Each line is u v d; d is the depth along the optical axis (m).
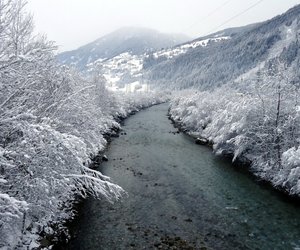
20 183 9.31
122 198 18.41
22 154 8.73
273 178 20.75
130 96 86.56
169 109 77.81
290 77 22.41
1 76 8.60
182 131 43.50
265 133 23.00
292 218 15.82
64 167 10.09
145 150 31.53
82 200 17.83
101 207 17.03
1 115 8.91
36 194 9.38
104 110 42.34
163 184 21.09
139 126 49.22
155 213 16.45
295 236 14.05
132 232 14.30
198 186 20.72
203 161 27.20
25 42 10.80
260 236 14.07
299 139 20.56
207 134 36.38
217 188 20.31
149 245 13.18
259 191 19.66
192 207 17.28
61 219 14.55
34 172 9.30
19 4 9.61
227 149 28.41
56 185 10.23
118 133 41.56
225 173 23.61
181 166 25.62
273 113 22.81
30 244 10.90
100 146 26.09
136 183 21.22
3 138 9.59
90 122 18.83
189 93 68.94
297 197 17.80
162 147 32.97
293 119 21.06
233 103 29.72
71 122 15.77
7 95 9.30
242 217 16.00
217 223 15.35
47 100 12.62
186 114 49.47
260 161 23.39
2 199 8.12
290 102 22.69
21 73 9.27
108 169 24.45
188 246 13.12
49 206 10.41
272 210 16.78
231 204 17.66
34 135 8.71
